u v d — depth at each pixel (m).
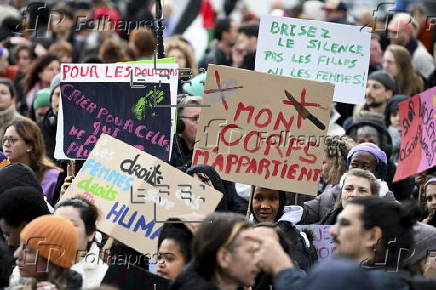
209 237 12.12
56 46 27.09
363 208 12.80
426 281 12.22
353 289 9.56
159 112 17.11
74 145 17.17
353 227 12.78
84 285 14.36
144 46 24.52
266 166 16.03
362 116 22.69
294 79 16.03
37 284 12.95
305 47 19.19
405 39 27.00
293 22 19.17
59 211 14.24
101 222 15.12
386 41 27.31
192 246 12.45
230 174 16.05
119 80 17.16
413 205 13.00
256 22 29.78
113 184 15.29
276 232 13.96
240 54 27.98
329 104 16.03
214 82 16.03
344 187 16.52
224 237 12.08
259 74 16.03
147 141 17.11
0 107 21.83
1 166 18.39
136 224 15.10
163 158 17.08
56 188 18.62
